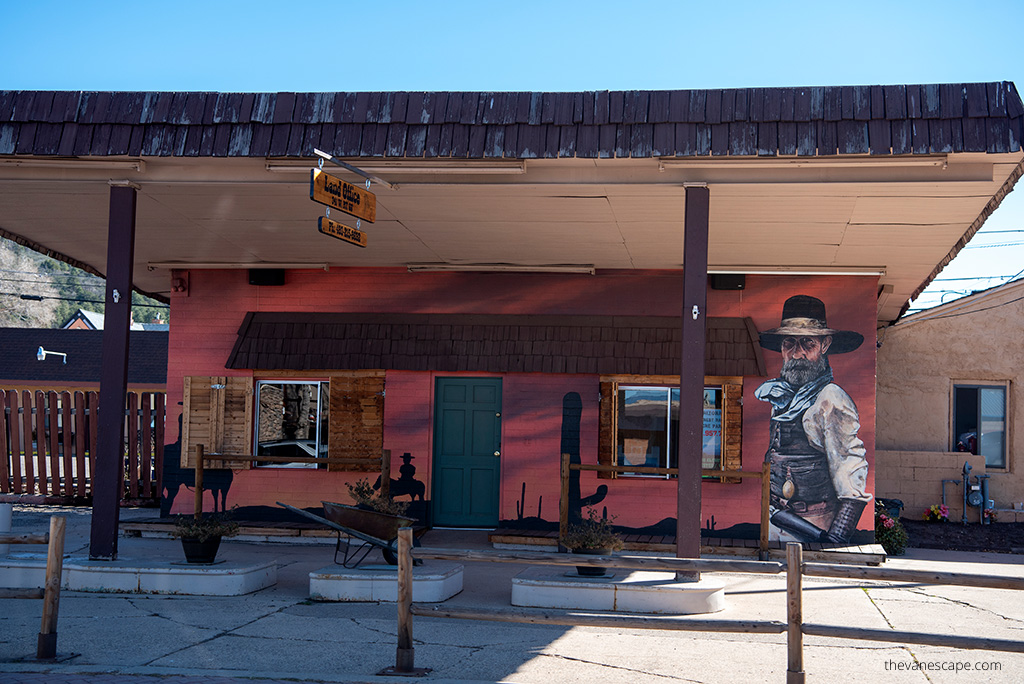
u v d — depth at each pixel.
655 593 7.79
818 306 11.88
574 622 5.67
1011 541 13.97
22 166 8.59
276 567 9.17
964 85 7.27
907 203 8.49
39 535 6.21
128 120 8.12
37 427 14.30
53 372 33.38
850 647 6.78
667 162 7.84
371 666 6.04
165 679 5.63
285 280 12.73
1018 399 15.41
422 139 7.84
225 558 9.31
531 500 12.04
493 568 10.17
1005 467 15.45
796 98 7.48
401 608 5.96
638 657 6.38
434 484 12.34
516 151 7.75
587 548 8.26
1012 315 15.52
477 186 8.41
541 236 10.51
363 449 12.34
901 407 15.72
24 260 84.56
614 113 7.70
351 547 11.38
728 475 11.03
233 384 12.58
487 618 5.82
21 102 8.24
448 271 12.50
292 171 8.29
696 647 6.73
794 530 11.62
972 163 7.61
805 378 11.80
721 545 11.12
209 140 8.05
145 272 13.34
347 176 8.39
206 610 7.66
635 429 12.09
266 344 12.45
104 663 5.98
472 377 12.40
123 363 8.68
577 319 12.25
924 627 7.58
